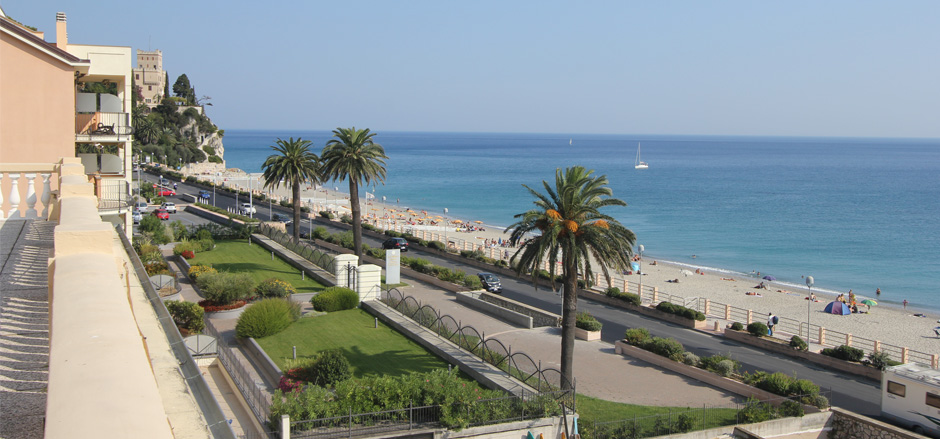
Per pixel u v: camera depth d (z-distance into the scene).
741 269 83.31
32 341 7.04
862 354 37.59
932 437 28.33
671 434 26.48
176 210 98.06
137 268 10.38
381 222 109.88
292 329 38.53
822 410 29.98
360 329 39.25
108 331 4.17
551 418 25.64
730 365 34.12
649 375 35.41
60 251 6.85
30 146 20.20
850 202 156.75
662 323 47.94
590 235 31.36
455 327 42.22
